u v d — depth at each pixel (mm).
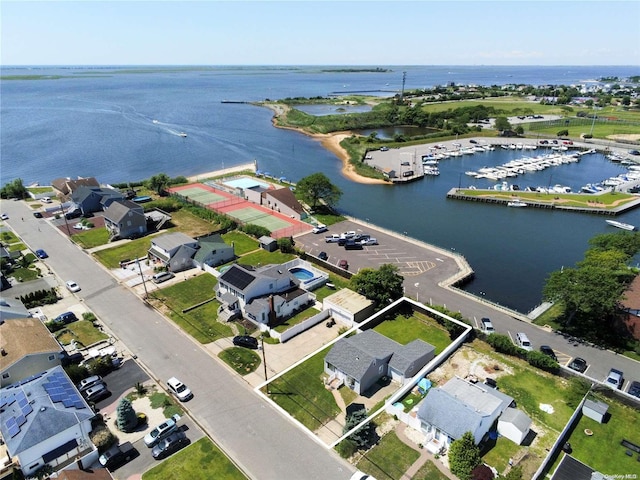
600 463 37438
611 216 105000
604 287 53375
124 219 83625
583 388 44719
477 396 41656
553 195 116250
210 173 135875
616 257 63125
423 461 37094
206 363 49906
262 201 103938
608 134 188500
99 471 34844
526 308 64875
